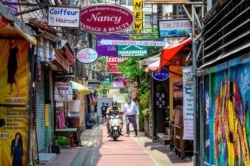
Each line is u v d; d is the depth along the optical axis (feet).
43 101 58.03
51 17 38.93
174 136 56.70
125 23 44.52
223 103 34.24
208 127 39.60
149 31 89.20
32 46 35.40
